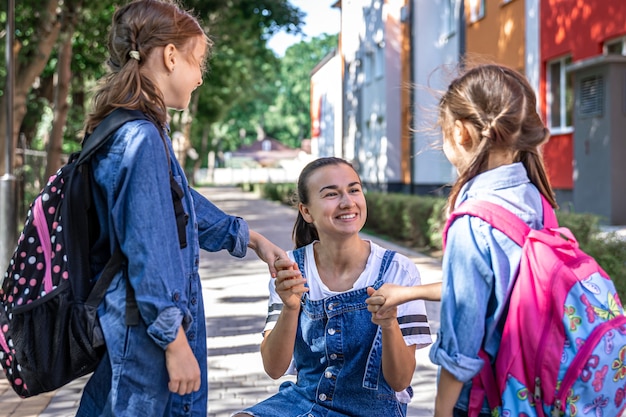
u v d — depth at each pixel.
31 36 16.27
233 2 22.70
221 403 5.17
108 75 2.59
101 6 18.14
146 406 2.34
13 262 2.43
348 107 36.38
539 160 2.39
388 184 27.73
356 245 2.92
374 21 30.34
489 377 2.21
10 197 8.55
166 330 2.29
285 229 19.81
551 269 2.12
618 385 2.11
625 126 13.34
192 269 2.58
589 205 14.02
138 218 2.32
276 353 2.84
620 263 8.25
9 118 9.23
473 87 2.33
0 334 2.43
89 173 2.43
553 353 2.09
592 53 14.86
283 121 105.00
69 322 2.38
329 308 2.86
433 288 2.43
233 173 88.00
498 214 2.23
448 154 2.45
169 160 2.52
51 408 5.04
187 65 2.60
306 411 2.86
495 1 19.48
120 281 2.38
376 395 2.86
